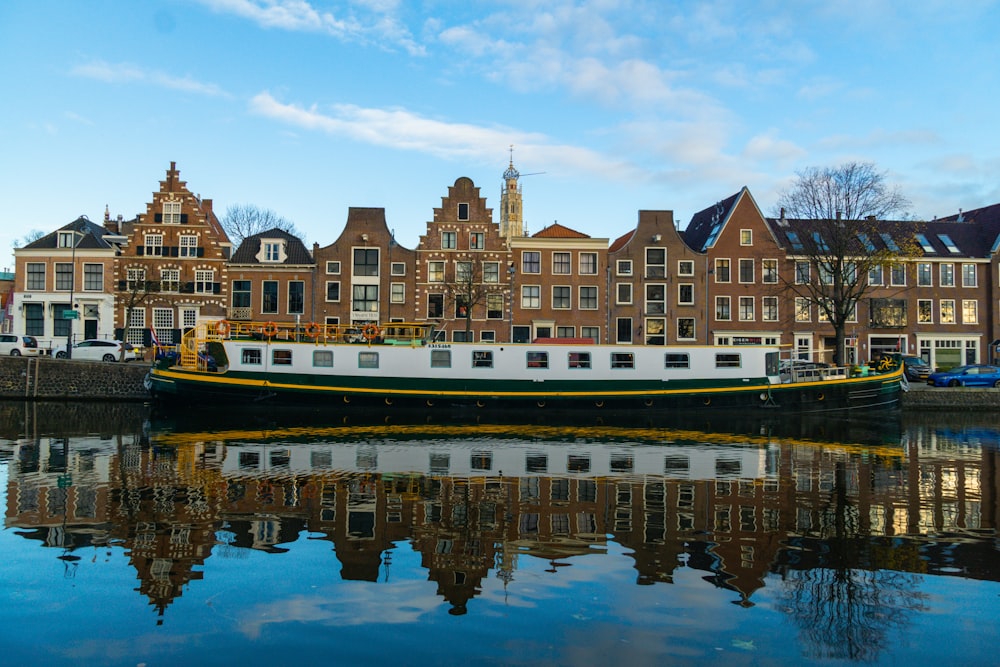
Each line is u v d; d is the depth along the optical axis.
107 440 20.50
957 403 34.38
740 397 29.52
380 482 14.50
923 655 6.91
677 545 10.26
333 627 7.34
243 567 9.13
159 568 9.07
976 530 11.23
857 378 29.86
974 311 46.81
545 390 29.22
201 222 43.19
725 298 45.31
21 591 8.24
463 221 44.03
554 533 10.82
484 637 7.14
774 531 11.07
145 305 42.69
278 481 14.52
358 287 43.38
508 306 44.00
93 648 6.86
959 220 51.97
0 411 28.30
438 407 28.94
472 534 10.73
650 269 45.09
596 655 6.80
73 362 33.06
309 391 28.42
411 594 8.27
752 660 6.75
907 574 9.11
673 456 18.41
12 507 12.16
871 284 46.06
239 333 29.81
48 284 42.72
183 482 14.35
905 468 17.11
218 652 6.80
